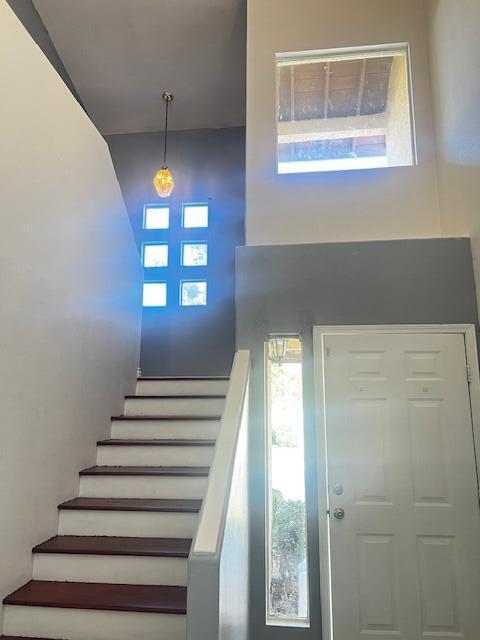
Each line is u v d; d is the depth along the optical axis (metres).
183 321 5.16
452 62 3.07
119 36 4.53
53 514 2.34
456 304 2.95
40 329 2.24
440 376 2.89
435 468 2.79
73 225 2.62
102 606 1.93
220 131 5.61
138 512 2.38
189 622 1.47
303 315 3.04
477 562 2.65
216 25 4.40
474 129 2.75
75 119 2.67
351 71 3.77
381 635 2.61
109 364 3.16
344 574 2.69
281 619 2.71
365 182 3.43
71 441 2.55
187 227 5.37
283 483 2.90
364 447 2.85
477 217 2.76
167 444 2.87
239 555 2.17
